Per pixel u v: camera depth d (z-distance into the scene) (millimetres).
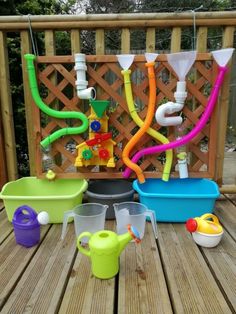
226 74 1697
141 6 5309
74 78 1662
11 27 1674
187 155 1765
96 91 1707
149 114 1624
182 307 958
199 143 1737
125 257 1252
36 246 1354
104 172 1755
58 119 1719
